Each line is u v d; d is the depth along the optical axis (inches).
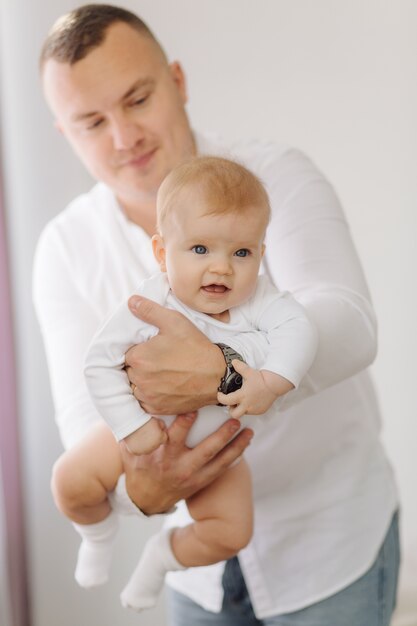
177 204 45.9
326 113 101.4
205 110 100.9
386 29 99.8
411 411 107.0
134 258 63.4
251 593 63.9
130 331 47.6
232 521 53.6
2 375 93.7
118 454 53.5
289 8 99.2
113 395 47.3
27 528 100.3
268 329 47.8
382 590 62.8
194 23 98.7
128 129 56.8
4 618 95.9
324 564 62.0
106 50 56.1
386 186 102.9
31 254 96.2
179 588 68.9
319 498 62.1
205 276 45.8
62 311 65.2
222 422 49.7
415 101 101.0
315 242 55.2
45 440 99.0
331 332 50.1
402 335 105.7
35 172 95.4
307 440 61.4
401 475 108.4
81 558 59.6
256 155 60.2
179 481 50.5
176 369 46.2
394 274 104.6
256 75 100.3
